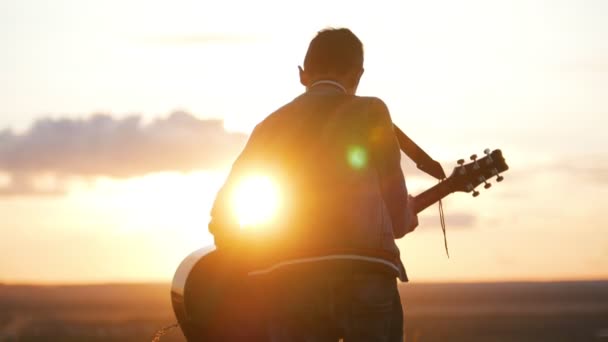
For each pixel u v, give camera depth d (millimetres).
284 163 5008
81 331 127375
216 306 5434
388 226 4980
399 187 5066
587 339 76062
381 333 4922
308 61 5234
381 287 4906
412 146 5734
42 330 133750
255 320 5398
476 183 5746
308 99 5129
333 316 4859
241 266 5152
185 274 5551
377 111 5090
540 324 143250
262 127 5141
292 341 4883
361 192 4941
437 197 5758
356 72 5238
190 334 5605
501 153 5738
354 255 4848
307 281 4859
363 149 5012
